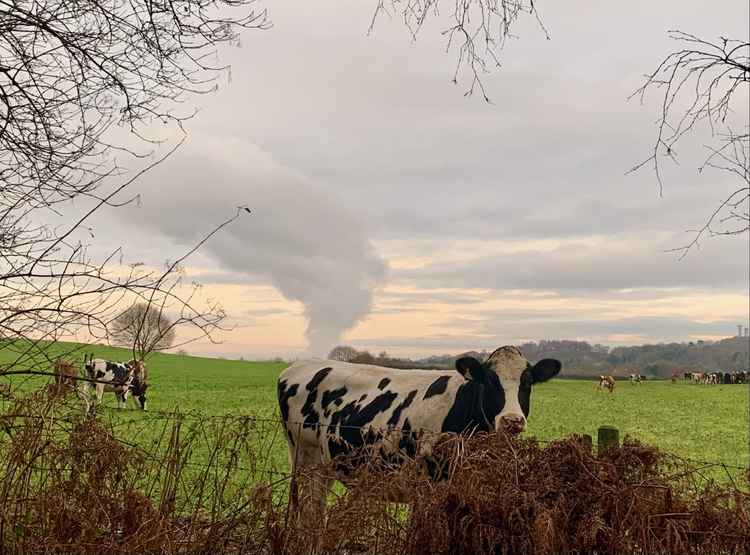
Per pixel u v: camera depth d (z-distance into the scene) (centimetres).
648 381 9775
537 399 4806
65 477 525
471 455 501
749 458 2180
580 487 487
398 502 507
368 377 815
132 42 590
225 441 589
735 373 9694
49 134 559
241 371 6638
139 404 2438
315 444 841
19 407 514
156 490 602
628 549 465
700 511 479
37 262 495
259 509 532
